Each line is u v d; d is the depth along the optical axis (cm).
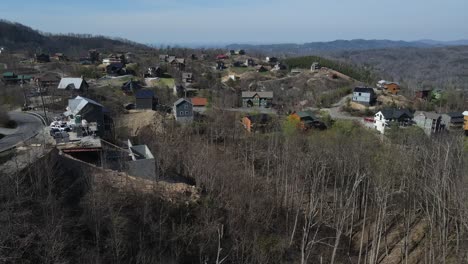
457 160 4403
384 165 4481
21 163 3222
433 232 3531
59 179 3338
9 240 2280
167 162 4603
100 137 4631
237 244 3272
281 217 4269
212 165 4538
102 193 3097
